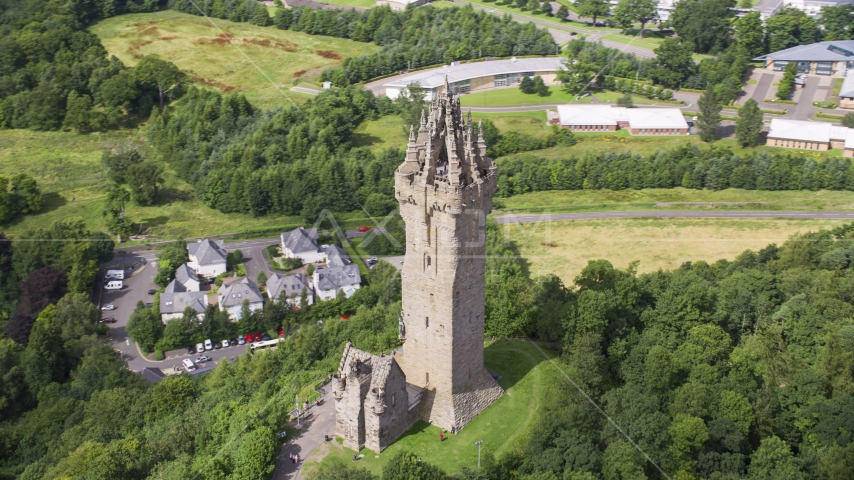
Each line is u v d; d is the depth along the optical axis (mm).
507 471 144250
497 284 195875
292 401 166000
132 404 192375
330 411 161375
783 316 198250
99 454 161875
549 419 152000
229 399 179125
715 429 155500
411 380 156125
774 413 166625
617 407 159875
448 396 151000
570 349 176250
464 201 137375
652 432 152375
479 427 153500
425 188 137750
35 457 183750
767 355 181000
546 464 144125
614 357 178375
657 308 193500
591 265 199500
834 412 159750
